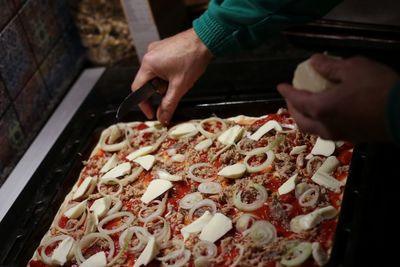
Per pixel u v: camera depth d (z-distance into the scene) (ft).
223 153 4.56
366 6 4.77
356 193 3.76
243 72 5.30
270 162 4.35
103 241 4.04
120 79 5.67
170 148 4.80
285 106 4.84
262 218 3.91
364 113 2.90
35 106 5.17
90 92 5.53
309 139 4.49
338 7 4.86
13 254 4.04
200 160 4.57
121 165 4.64
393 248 3.31
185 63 4.49
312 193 3.99
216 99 5.03
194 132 4.86
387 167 3.80
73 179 4.67
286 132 4.58
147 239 3.92
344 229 3.54
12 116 4.83
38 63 5.23
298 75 3.53
